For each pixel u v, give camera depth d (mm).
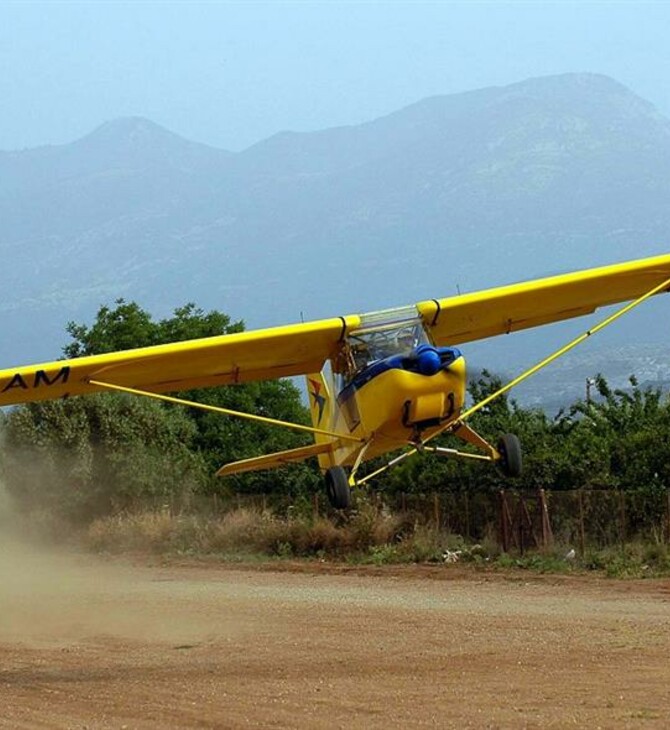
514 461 51688
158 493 122812
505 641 47438
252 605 65062
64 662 45938
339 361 53406
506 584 75625
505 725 30391
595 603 62688
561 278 54750
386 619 56781
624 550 82375
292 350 53875
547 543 87875
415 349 50156
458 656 43344
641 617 55188
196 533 110562
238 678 39969
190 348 51688
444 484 101188
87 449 124062
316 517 104188
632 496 86938
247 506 117312
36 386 52000
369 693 35844
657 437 93000
